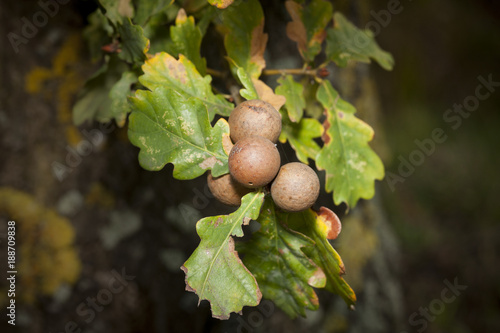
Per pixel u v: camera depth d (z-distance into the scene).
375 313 0.64
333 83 0.54
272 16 0.46
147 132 0.28
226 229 0.27
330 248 0.28
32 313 0.50
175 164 0.27
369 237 0.64
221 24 0.33
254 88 0.29
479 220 1.15
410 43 1.59
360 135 0.33
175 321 0.54
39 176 0.49
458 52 1.61
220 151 0.28
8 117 0.48
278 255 0.30
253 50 0.32
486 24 1.64
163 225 0.52
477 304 0.98
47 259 0.50
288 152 0.43
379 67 1.54
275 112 0.27
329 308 0.61
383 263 0.66
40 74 0.48
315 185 0.26
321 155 0.32
